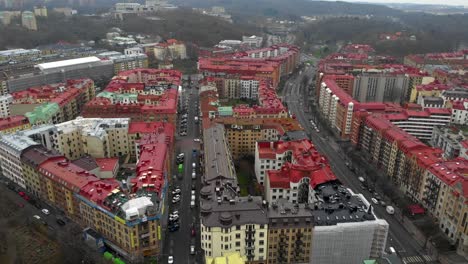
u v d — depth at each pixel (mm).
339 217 195625
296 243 194625
